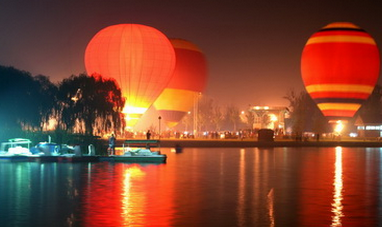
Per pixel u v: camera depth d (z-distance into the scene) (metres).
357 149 81.25
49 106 55.41
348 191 32.88
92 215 25.09
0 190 31.77
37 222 23.81
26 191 31.50
